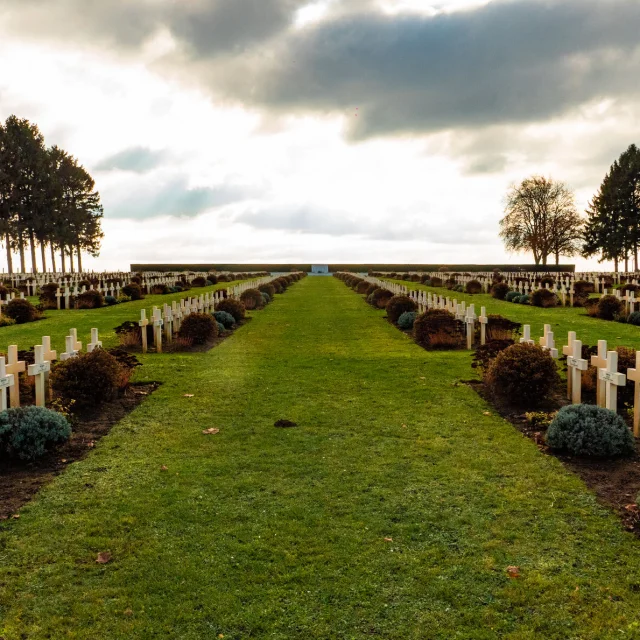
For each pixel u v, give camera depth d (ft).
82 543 19.08
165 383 40.98
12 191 227.81
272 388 39.45
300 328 74.59
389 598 16.16
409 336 66.23
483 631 14.85
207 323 59.52
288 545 18.86
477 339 59.98
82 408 33.42
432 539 19.21
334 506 21.59
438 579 17.01
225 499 22.25
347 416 32.81
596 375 35.24
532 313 88.94
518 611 15.57
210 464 25.75
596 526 19.84
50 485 23.49
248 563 17.85
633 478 23.49
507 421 31.78
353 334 68.49
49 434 26.37
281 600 16.12
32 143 234.58
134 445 28.25
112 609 15.81
